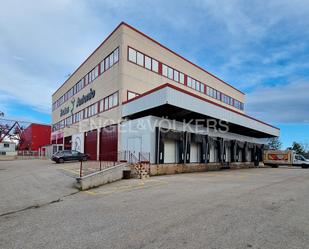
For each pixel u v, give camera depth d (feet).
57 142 151.43
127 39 80.12
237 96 149.69
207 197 30.55
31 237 17.67
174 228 18.60
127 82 78.64
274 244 15.39
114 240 16.55
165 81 92.27
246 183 44.96
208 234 17.16
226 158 97.91
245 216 21.54
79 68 117.19
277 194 32.63
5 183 45.19
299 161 115.44
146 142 65.05
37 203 29.91
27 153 166.61
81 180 39.73
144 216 22.31
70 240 16.83
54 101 166.40
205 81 117.50
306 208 24.57
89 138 100.53
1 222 21.91
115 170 49.62
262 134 120.37
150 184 44.16
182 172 72.38
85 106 106.83
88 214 23.88
